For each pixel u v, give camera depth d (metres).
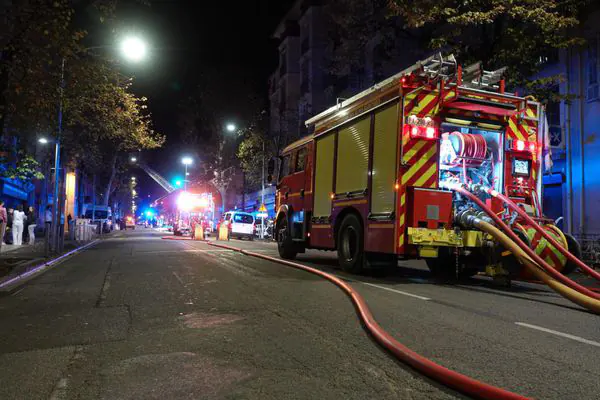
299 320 5.67
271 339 4.84
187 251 17.80
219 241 28.23
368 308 6.12
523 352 4.25
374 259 9.52
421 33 20.45
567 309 6.27
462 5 13.81
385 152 8.91
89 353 4.46
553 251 8.18
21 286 9.12
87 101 15.74
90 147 29.77
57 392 3.49
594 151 15.99
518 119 9.16
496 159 9.19
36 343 4.85
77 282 9.48
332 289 7.99
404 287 8.21
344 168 10.52
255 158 39.94
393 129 8.72
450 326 5.25
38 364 4.16
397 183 8.45
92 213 46.22
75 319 5.94
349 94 24.80
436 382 3.57
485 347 4.42
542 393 3.28
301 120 41.19
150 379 3.72
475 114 8.85
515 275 8.18
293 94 47.16
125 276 10.11
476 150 8.74
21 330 5.41
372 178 9.30
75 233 26.33
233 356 4.29
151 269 11.37
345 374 3.77
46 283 9.49
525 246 7.43
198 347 4.59
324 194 11.44
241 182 58.69
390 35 20.11
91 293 7.99
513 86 14.10
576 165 16.58
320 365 4.00
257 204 48.81
